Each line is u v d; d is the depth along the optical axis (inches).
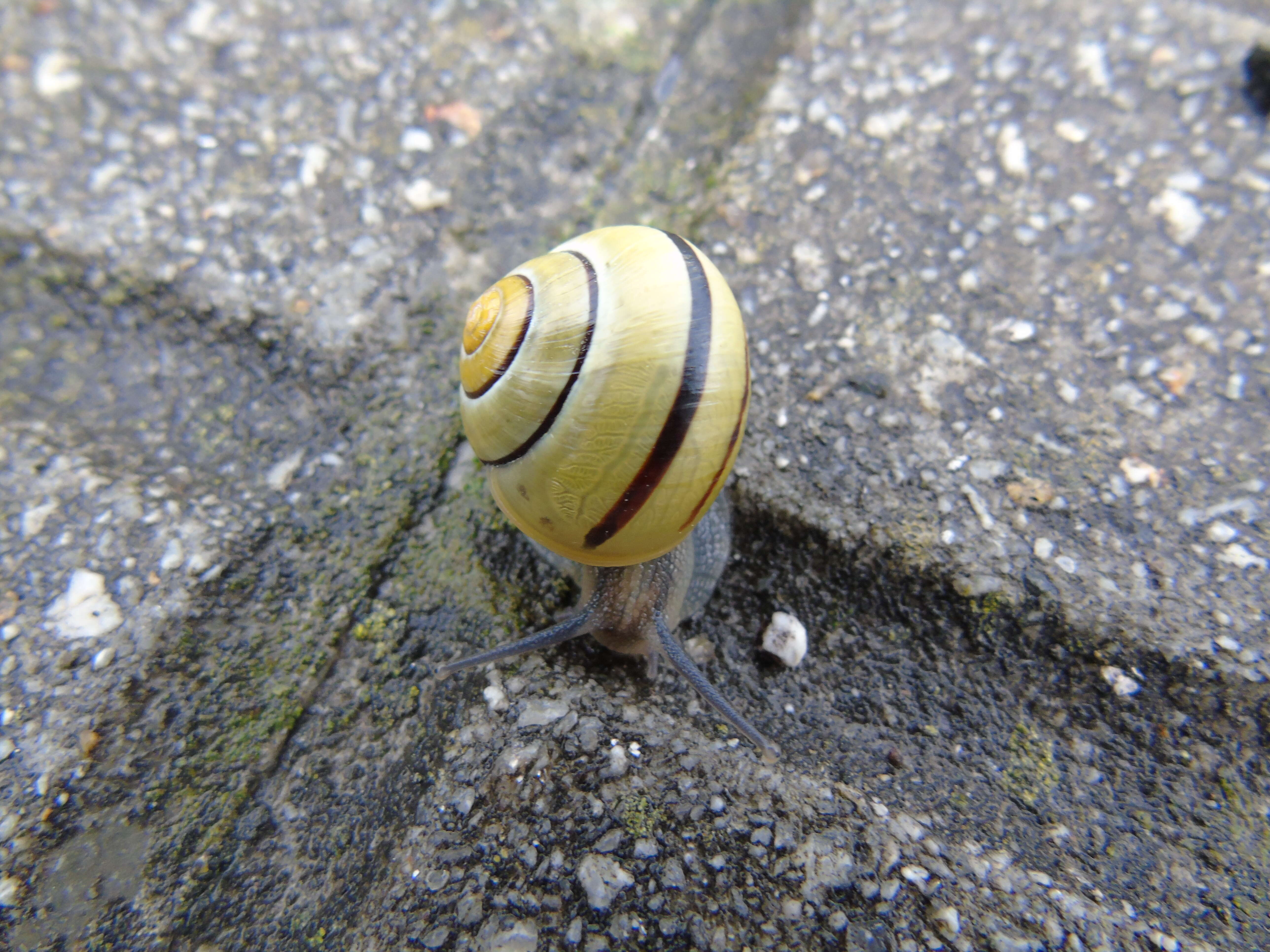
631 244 2.4
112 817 2.5
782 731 2.7
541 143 3.5
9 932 2.3
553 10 3.8
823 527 2.8
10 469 2.9
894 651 2.7
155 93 3.5
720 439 2.4
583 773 2.5
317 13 3.7
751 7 3.7
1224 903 2.4
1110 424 2.9
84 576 2.7
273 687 2.7
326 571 2.8
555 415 2.4
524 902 2.4
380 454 3.0
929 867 2.4
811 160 3.4
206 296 3.2
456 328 3.2
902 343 3.0
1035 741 2.6
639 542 2.5
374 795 2.6
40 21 3.6
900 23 3.6
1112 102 3.4
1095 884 2.4
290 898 2.4
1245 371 2.9
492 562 2.9
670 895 2.3
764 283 3.1
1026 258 3.1
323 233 3.3
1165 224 3.2
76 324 3.2
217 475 2.9
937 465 2.8
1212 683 2.6
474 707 2.6
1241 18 3.5
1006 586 2.7
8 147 3.4
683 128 3.5
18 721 2.5
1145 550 2.7
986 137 3.4
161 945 2.4
